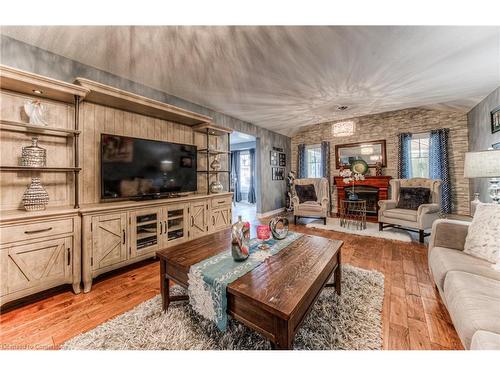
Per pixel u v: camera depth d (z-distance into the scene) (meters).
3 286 1.51
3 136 1.80
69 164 2.16
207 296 1.21
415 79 2.81
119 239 2.16
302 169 6.42
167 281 1.57
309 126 6.38
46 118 2.02
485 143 3.56
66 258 1.80
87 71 2.31
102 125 2.41
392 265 2.39
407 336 1.31
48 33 1.85
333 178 5.92
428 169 4.71
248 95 3.28
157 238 2.53
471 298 1.03
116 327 1.39
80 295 1.84
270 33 1.89
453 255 1.54
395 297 1.75
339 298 1.71
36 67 1.98
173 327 1.39
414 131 4.89
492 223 1.49
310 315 1.50
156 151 2.73
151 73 2.55
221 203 3.52
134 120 2.71
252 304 1.04
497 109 3.09
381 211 3.73
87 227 1.91
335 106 3.95
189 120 3.19
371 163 5.38
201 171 3.50
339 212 5.51
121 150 2.37
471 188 4.20
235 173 8.85
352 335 1.30
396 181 3.99
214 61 2.32
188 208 2.93
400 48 2.12
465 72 2.64
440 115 4.61
